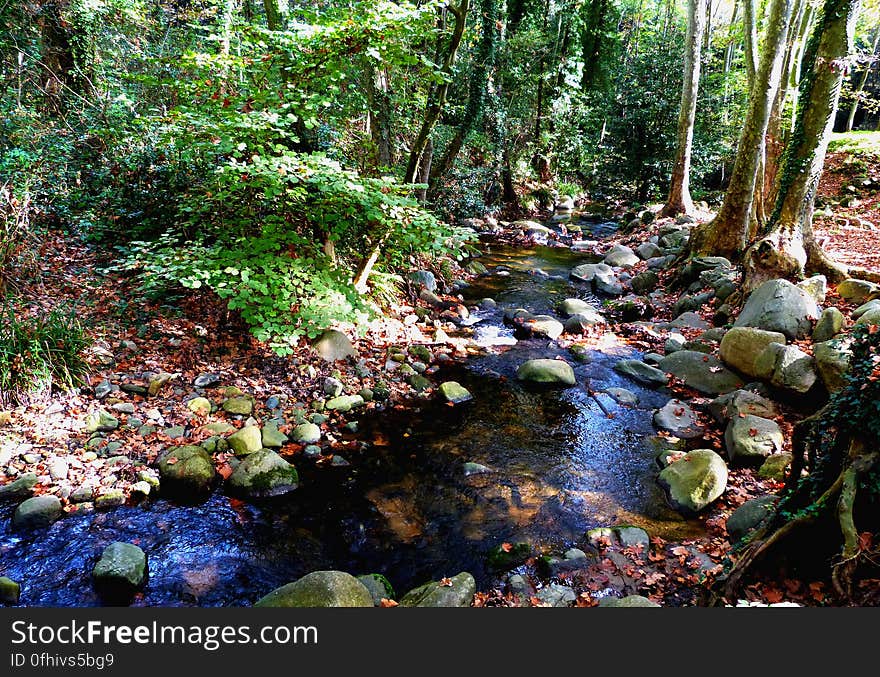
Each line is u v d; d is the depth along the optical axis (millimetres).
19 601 3293
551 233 15891
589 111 20625
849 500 2982
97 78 9961
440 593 3344
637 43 24750
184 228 6785
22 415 4617
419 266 10055
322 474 4836
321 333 6645
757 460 5000
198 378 5660
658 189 18766
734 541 4039
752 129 9477
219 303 6836
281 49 6441
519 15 17234
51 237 6992
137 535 3924
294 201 6125
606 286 10797
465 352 7602
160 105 10031
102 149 8047
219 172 5406
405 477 4879
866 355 3203
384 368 6680
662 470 4980
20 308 5570
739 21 20281
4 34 8156
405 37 6758
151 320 6301
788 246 7961
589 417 6090
